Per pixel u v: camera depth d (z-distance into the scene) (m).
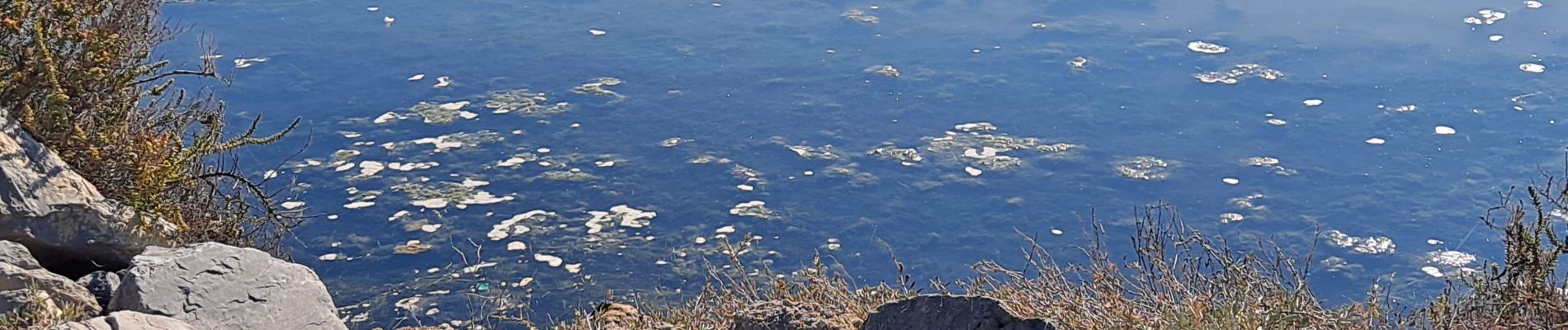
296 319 5.14
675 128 14.23
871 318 4.50
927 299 4.41
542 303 9.82
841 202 12.12
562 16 19.55
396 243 10.79
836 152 13.54
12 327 4.35
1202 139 14.18
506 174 12.53
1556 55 17.28
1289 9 19.72
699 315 6.30
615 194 12.11
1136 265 5.88
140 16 8.46
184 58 16.59
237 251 5.30
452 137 13.66
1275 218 12.11
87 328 4.29
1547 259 5.77
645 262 10.66
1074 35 18.34
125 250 6.30
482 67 16.66
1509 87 15.95
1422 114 15.02
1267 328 4.63
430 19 19.17
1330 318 4.85
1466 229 11.80
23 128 6.62
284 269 5.31
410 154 13.05
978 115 14.93
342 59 16.95
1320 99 15.57
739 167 12.97
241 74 16.02
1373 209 12.29
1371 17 19.23
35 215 6.00
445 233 11.02
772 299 5.95
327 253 10.55
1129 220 11.95
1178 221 12.01
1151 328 4.79
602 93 15.51
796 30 18.77
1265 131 14.46
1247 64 16.91
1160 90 15.92
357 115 14.44
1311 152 13.84
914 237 11.45
